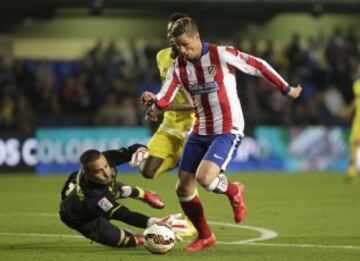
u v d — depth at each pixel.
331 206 44.84
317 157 76.62
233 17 88.44
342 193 52.91
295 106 80.81
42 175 68.00
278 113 78.88
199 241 28.66
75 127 70.62
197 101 28.31
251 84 80.19
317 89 84.88
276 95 79.62
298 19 94.31
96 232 27.75
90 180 27.08
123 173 71.00
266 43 89.31
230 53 27.77
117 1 79.56
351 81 84.50
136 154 27.94
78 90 77.56
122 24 90.25
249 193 53.00
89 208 27.30
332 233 33.62
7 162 68.69
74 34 89.12
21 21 85.44
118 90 77.81
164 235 27.20
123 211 28.02
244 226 36.03
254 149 74.94
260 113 78.12
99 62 80.69
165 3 80.75
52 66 83.81
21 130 70.12
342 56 86.62
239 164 74.38
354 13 84.50
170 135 35.38
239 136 28.41
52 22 88.00
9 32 86.31
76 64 84.62
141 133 72.56
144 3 80.44
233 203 29.73
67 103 77.12
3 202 47.22
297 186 58.41
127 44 90.25
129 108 74.81
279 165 75.56
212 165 27.58
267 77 28.06
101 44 83.81
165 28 91.50
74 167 70.38
